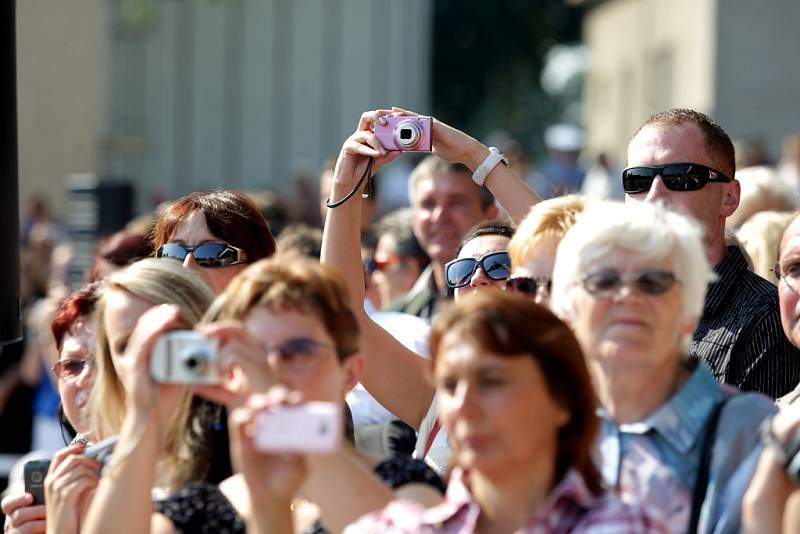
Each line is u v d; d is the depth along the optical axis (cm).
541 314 750
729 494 795
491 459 734
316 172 6925
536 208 1022
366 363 1117
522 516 748
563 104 11538
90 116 5581
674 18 6862
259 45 6988
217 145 6988
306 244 1747
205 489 870
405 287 1917
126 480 819
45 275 3077
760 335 1182
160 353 805
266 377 783
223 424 950
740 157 2855
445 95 11025
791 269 1090
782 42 5894
